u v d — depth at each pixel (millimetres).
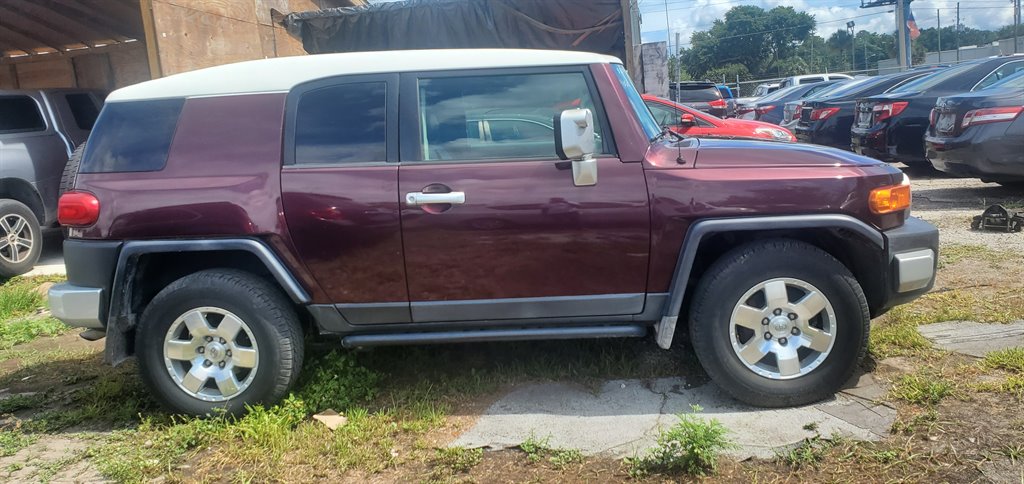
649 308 3520
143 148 3586
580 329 3557
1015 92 7793
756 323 3459
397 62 3611
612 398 3723
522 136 3541
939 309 4707
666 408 3590
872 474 2910
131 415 3785
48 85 12203
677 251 3422
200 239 3459
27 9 10188
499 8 9992
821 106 12758
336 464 3195
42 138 7785
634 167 3432
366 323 3578
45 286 6812
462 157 3508
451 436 3406
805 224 3359
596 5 9750
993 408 3340
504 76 3586
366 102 3572
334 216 3430
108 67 11734
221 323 3537
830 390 3492
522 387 3891
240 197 3445
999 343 4090
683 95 15742
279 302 3564
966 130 7953
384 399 3820
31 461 3363
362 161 3504
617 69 3691
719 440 3051
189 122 3594
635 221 3398
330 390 3719
